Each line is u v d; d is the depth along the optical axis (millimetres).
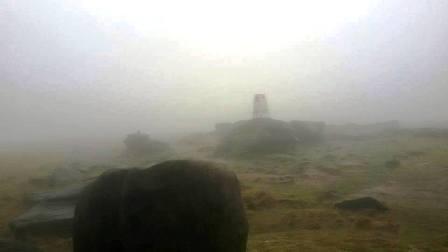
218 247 5430
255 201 12484
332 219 10312
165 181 5746
